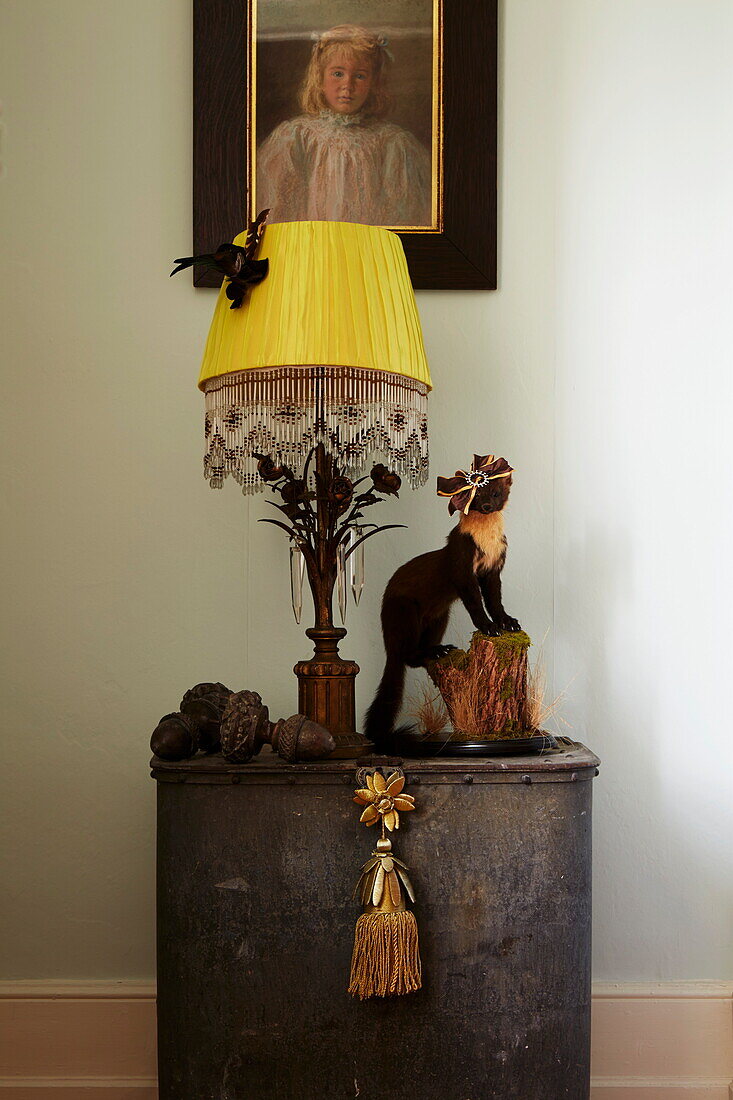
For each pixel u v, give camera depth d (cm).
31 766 214
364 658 214
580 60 217
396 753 174
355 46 217
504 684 176
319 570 179
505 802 164
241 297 165
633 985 214
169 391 216
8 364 215
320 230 166
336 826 162
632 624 216
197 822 163
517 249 218
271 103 216
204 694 185
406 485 215
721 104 218
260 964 162
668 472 217
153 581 216
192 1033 163
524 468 217
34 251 216
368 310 164
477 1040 163
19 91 216
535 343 217
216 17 215
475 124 216
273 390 165
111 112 217
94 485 216
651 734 216
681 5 217
